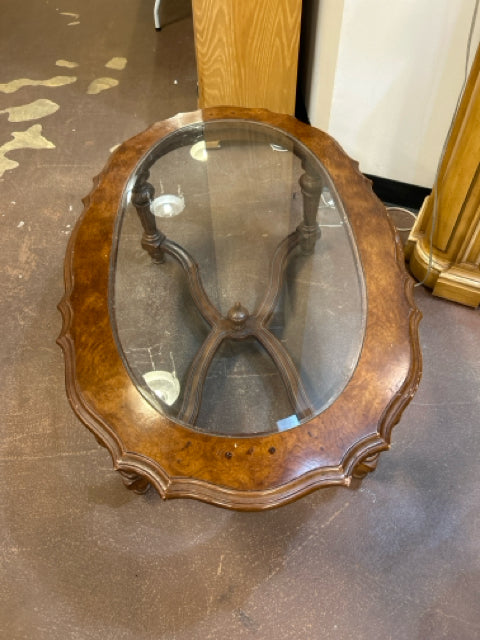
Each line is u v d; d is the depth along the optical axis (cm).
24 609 103
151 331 100
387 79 147
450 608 102
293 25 163
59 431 127
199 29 168
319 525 112
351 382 83
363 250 101
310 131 128
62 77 233
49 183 188
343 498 116
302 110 209
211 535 111
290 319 108
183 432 80
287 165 128
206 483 74
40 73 236
